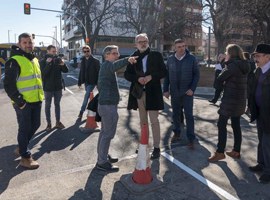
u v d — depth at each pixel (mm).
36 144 5836
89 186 4039
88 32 36219
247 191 3912
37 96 4797
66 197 3756
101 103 4438
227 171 4520
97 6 39062
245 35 29547
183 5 26812
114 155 5223
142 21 26438
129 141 6051
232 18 21344
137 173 4031
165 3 26531
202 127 7301
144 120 5133
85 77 7957
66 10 36344
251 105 4324
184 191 3904
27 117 4664
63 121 7871
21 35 4629
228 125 7488
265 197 3764
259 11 19016
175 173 4449
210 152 5383
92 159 5027
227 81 4742
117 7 35188
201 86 16688
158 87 4949
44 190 3938
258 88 4188
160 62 4875
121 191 3904
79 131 6801
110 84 4441
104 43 51438
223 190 3934
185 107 5586
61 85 6945
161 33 29688
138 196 3779
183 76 5598
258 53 4078
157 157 5055
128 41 53156
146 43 4891
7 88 4438
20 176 4359
